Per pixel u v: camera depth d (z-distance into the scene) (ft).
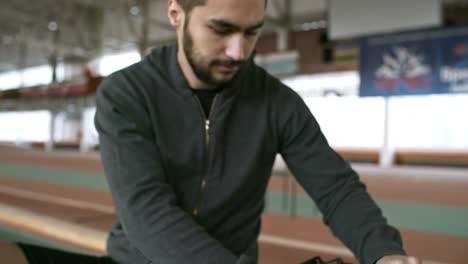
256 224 2.79
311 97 17.37
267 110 2.54
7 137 47.98
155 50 2.61
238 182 2.47
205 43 2.05
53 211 7.66
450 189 9.73
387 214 8.01
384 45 17.62
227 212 2.53
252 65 2.63
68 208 8.14
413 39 17.19
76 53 37.40
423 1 18.53
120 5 31.42
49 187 11.61
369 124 20.76
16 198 9.50
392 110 17.04
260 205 2.76
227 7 1.94
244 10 1.95
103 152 2.25
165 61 2.51
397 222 7.54
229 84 2.34
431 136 23.49
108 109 2.26
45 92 19.76
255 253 2.82
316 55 26.76
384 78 17.57
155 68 2.47
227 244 2.59
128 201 2.06
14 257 2.32
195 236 1.95
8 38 38.83
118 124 2.21
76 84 18.31
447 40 16.69
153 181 2.10
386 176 11.22
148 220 2.01
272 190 10.04
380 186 10.12
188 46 2.14
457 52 16.51
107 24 33.45
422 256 5.85
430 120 23.38
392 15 19.26
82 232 4.62
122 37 33.14
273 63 15.52
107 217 7.21
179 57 2.41
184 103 2.39
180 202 2.46
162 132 2.37
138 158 2.14
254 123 2.52
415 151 13.52
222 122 2.41
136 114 2.31
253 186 2.59
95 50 35.65
